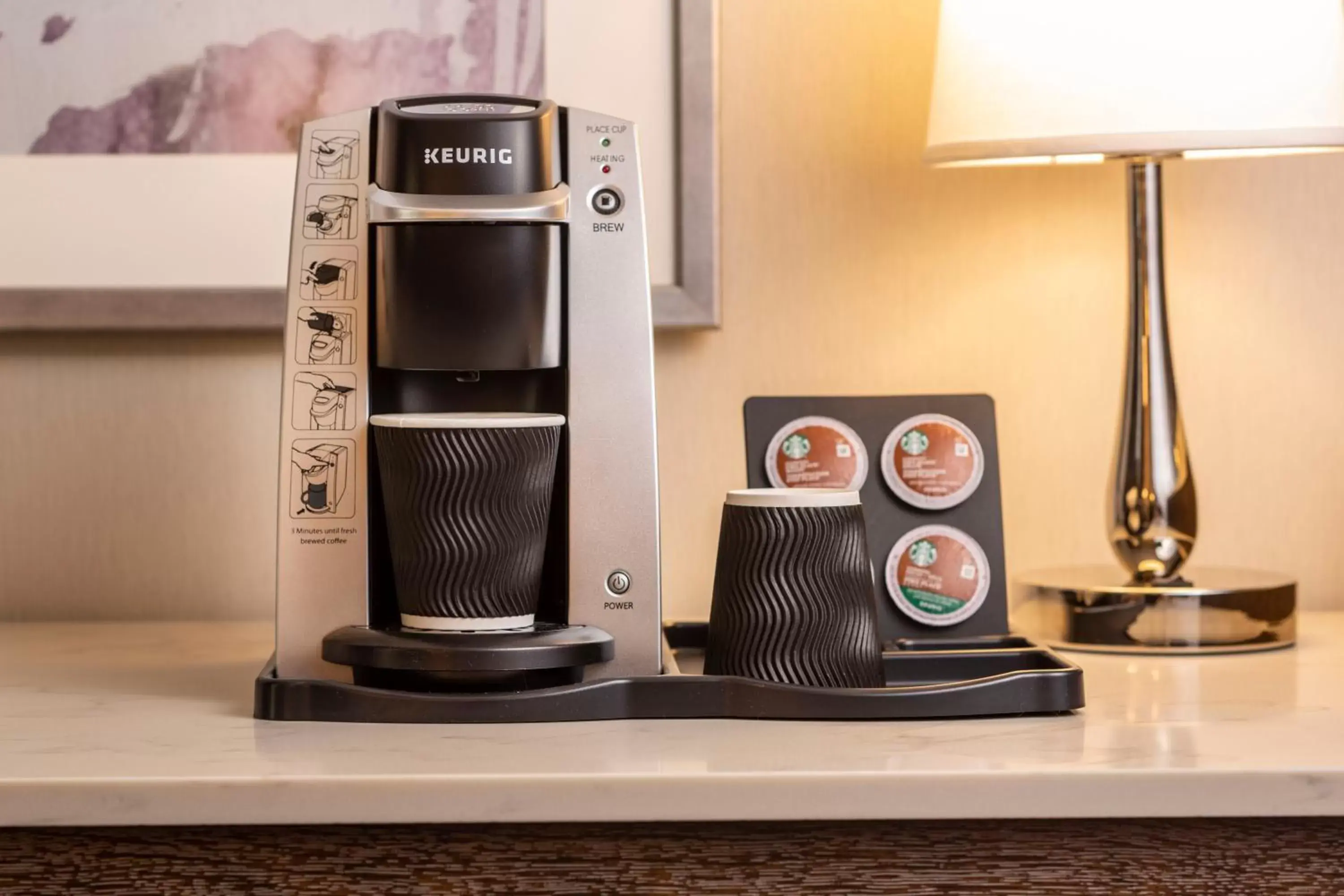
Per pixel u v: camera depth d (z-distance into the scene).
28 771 0.62
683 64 1.09
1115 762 0.63
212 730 0.71
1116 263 1.13
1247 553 1.14
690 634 0.98
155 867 0.62
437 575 0.74
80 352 1.12
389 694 0.72
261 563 1.14
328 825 0.62
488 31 1.10
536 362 0.77
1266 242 1.13
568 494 0.77
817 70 1.13
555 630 0.76
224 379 1.13
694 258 1.10
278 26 1.10
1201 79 0.88
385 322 0.77
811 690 0.73
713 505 1.13
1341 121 0.89
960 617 0.95
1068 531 1.14
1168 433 1.01
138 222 1.10
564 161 0.79
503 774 0.61
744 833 0.63
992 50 0.92
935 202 1.13
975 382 1.14
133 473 1.13
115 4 1.09
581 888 0.63
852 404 0.98
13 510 1.13
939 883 0.63
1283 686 0.84
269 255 1.10
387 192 0.76
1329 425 1.13
